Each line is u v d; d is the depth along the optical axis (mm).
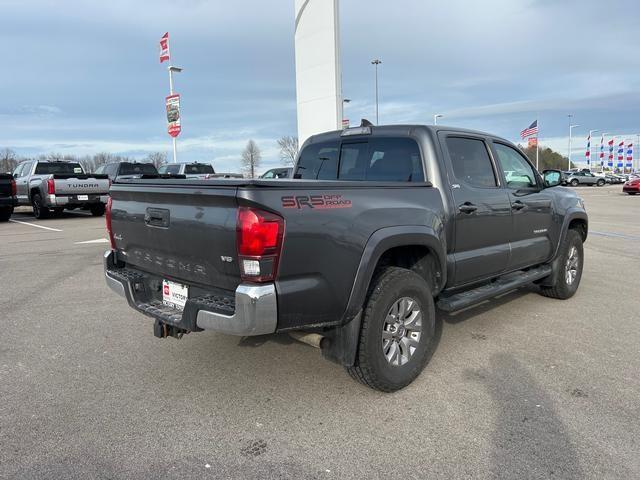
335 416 3230
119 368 4016
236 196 2777
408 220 3566
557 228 5668
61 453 2820
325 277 3053
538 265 5766
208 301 3088
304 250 2936
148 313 3510
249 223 2760
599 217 17391
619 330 4887
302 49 12172
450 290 4441
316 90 11953
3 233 12633
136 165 19094
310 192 3008
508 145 5156
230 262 2898
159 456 2793
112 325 5098
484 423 3119
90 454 2812
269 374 3883
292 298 2910
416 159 4145
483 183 4594
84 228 13695
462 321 5188
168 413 3281
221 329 2916
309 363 4090
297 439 2963
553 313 5469
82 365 4074
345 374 3877
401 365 3555
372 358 3332
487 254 4508
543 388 3600
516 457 2752
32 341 4633
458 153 4367
